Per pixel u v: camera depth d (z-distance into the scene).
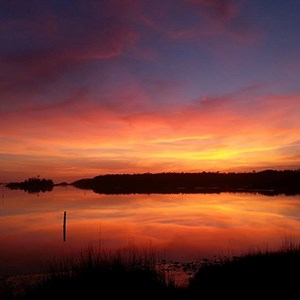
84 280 10.96
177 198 118.06
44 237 36.44
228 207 77.94
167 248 28.22
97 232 40.22
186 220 53.38
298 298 10.29
